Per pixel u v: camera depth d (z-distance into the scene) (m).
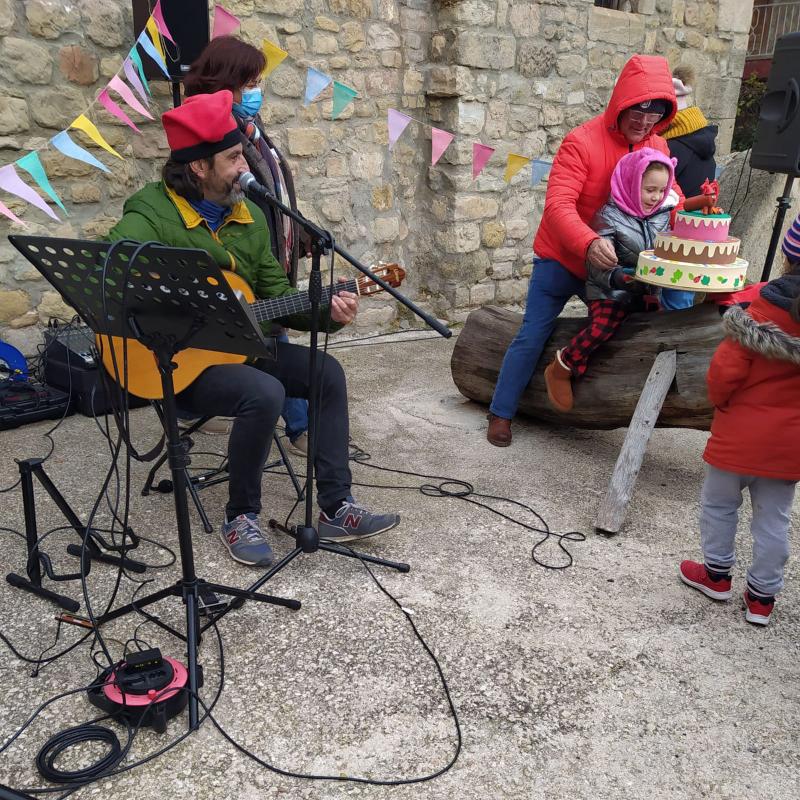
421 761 1.74
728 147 7.46
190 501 2.95
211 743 1.78
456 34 5.15
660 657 2.13
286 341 2.73
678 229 2.71
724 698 1.98
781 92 3.96
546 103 5.84
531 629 2.23
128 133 4.26
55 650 2.09
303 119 4.93
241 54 2.71
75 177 4.12
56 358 3.86
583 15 5.82
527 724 1.87
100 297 1.85
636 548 2.72
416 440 3.67
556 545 2.72
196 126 2.16
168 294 1.73
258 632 2.18
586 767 1.74
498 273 5.99
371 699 1.93
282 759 1.74
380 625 2.23
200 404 2.43
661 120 3.16
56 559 2.53
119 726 1.81
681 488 3.21
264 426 2.38
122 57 4.14
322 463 2.61
